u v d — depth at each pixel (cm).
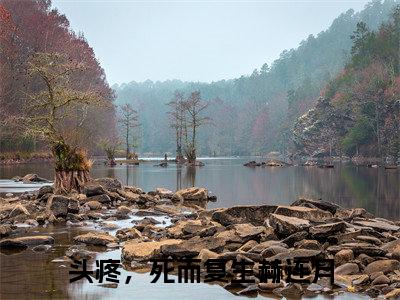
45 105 2855
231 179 4675
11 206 2109
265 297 1062
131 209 2406
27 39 8912
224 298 1055
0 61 7994
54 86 2927
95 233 1647
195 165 8250
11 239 1516
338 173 5866
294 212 1722
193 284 1144
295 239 1462
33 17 9238
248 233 1521
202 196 2869
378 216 2220
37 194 2667
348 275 1193
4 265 1280
